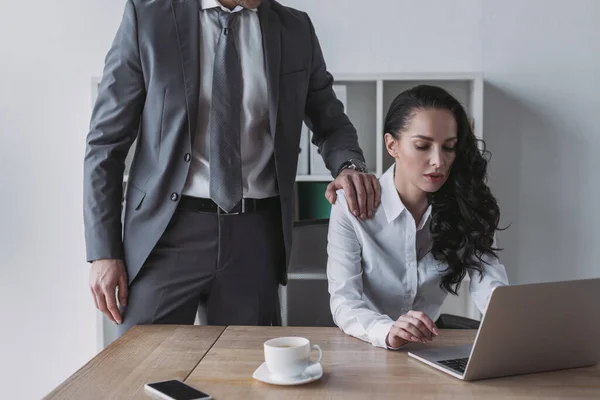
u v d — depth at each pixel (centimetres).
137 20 187
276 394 115
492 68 315
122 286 187
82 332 326
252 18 195
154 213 186
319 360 128
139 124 196
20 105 321
